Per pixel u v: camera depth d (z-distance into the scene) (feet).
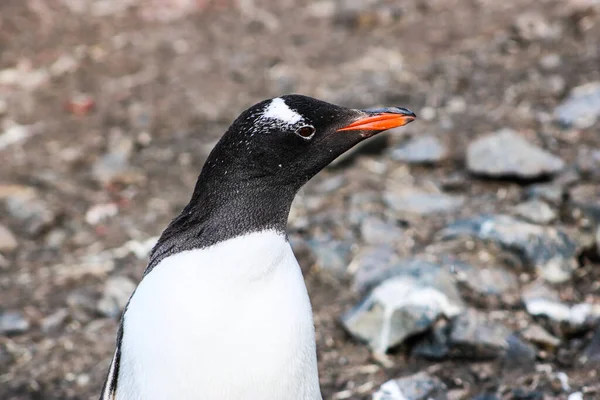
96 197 45.42
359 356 29.55
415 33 62.75
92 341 32.55
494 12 63.31
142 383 18.81
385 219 37.04
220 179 19.71
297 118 19.88
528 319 29.68
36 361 31.71
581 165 38.40
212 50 65.31
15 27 70.13
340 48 62.85
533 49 54.19
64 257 39.78
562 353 28.27
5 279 38.06
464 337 28.37
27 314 34.73
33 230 42.24
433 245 34.14
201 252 19.29
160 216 42.86
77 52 66.13
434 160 41.93
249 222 19.42
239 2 75.87
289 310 19.19
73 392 30.04
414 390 26.89
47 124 54.85
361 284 32.73
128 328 19.25
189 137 51.52
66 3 75.20
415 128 46.09
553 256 32.24
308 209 39.78
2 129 54.49
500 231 33.17
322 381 28.66
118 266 38.32
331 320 31.45
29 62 64.80
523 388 26.84
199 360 18.52
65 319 34.12
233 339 18.60
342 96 52.31
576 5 57.62
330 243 35.55
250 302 18.88
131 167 48.08
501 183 39.17
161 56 64.95
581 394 26.32
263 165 19.63
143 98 57.72
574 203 34.65
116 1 76.28
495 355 28.22
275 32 68.23
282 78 58.03
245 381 18.63
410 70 55.36
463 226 34.58
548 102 46.57
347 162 43.75
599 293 30.99
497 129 44.34
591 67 49.88
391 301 29.68
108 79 61.46
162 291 19.01
